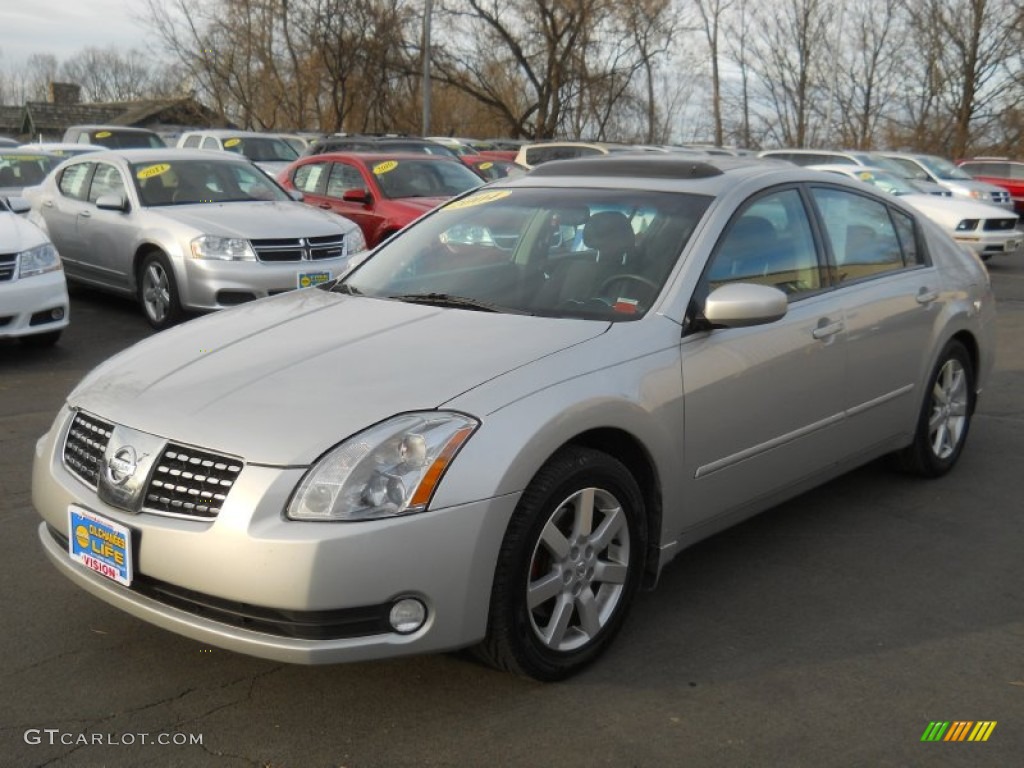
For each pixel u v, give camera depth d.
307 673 3.31
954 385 5.27
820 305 4.22
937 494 5.09
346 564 2.76
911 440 5.04
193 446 2.95
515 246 4.15
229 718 3.05
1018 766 2.85
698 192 4.06
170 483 2.97
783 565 4.22
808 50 42.22
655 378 3.44
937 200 15.51
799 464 4.20
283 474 2.82
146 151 10.47
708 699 3.18
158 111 44.50
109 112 53.78
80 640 3.52
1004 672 3.37
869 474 5.38
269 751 2.89
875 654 3.48
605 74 36.84
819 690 3.24
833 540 4.49
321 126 35.56
